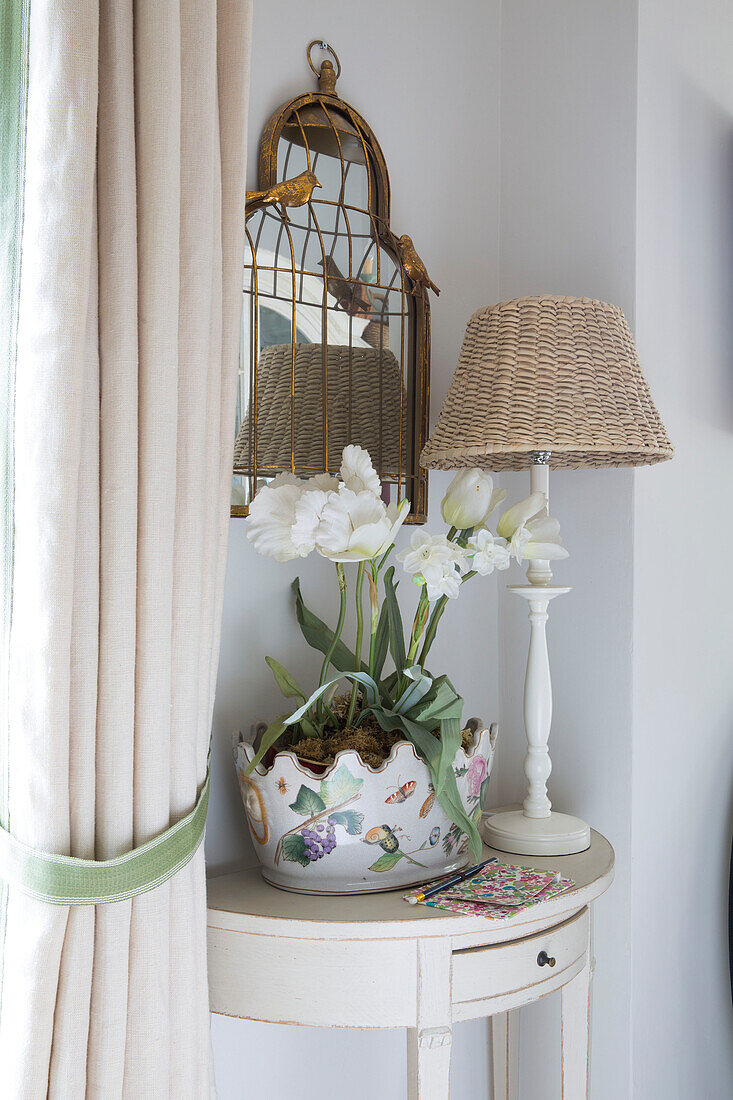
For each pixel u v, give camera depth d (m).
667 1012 1.59
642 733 1.53
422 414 1.52
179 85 0.91
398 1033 1.55
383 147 1.53
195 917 0.99
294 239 1.36
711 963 1.71
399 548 1.54
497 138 1.72
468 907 1.10
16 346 0.90
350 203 1.43
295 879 1.17
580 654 1.58
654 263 1.56
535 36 1.66
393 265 1.48
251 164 1.35
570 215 1.60
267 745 1.15
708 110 1.69
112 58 0.89
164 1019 0.92
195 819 0.97
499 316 1.32
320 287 1.39
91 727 0.89
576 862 1.30
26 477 0.87
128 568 0.90
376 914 1.08
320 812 1.12
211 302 0.98
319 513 1.08
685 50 1.63
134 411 0.90
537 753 1.41
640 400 1.30
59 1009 0.88
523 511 1.24
